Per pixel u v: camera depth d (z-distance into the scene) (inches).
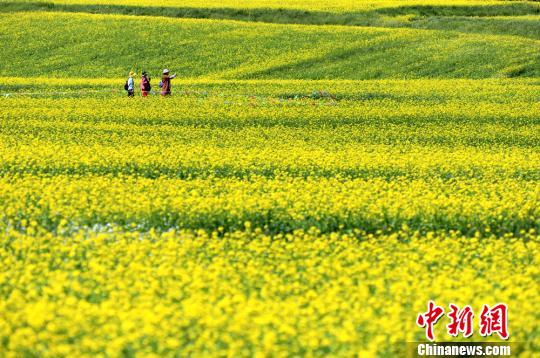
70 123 3452.3
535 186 2319.1
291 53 6486.2
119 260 1486.2
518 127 3550.7
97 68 6397.6
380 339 1082.7
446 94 4547.2
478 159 2682.1
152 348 1096.8
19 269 1445.6
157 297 1274.6
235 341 1095.6
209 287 1320.1
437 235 1808.6
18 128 3319.4
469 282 1363.2
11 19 7637.8
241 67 6250.0
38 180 2170.3
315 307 1229.7
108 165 2470.5
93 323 1146.0
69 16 7736.2
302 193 2085.4
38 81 5403.5
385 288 1336.1
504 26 7258.9
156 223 1815.9
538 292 1354.6
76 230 1755.7
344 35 6894.7
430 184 2306.8
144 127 3390.7
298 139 3127.5
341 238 1763.0
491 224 1866.4
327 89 4793.3
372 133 3319.4
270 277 1384.1
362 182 2235.5
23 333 1093.8
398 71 5954.7
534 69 5812.0
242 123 3565.5
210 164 2511.1
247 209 1882.4
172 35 7042.3
